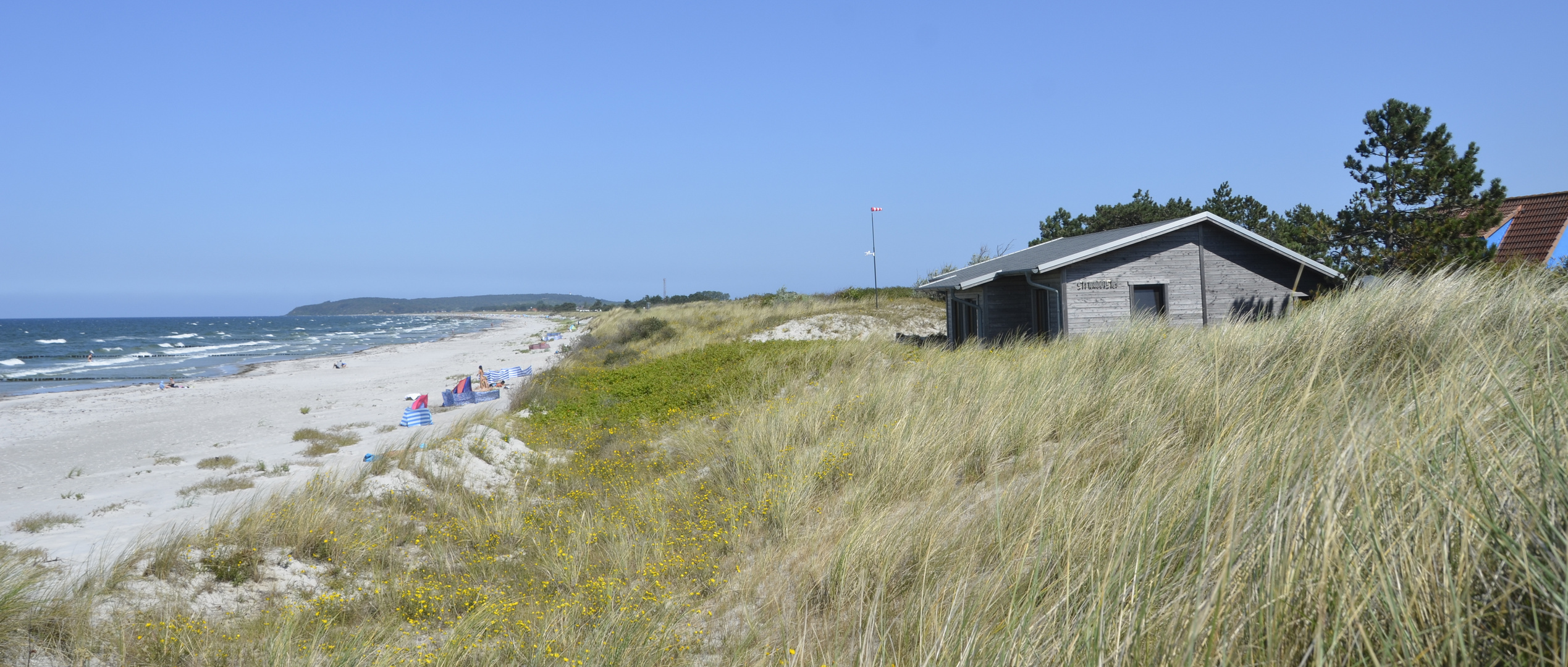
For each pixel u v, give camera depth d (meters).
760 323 31.47
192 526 8.66
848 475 7.53
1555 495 2.21
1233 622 2.32
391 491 10.20
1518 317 5.61
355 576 7.32
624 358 26.48
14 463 16.09
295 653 5.32
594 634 5.18
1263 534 2.59
